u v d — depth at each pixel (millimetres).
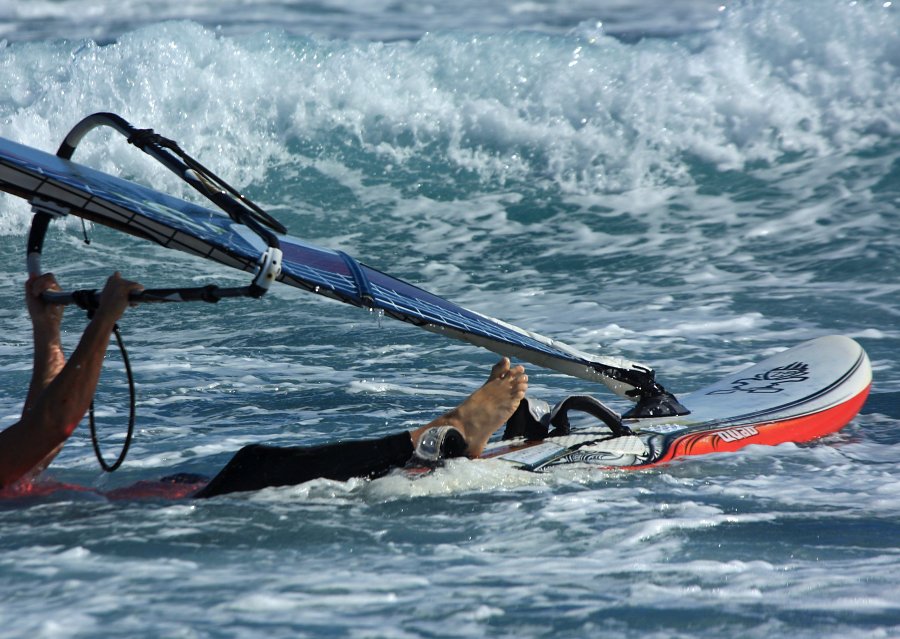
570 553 10328
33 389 13141
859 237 33719
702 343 24688
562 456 14617
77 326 28172
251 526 11250
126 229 12773
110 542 10625
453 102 44688
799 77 42719
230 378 22266
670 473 14094
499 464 13836
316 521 11477
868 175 38469
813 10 43594
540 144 43188
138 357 24578
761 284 30359
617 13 58531
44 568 9672
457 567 9789
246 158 45094
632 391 17078
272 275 10766
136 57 46344
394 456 13156
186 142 45281
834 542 10719
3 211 39219
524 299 30906
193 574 9500
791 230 35312
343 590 9039
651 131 42438
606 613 8500
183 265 35562
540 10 60219
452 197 42125
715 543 10680
